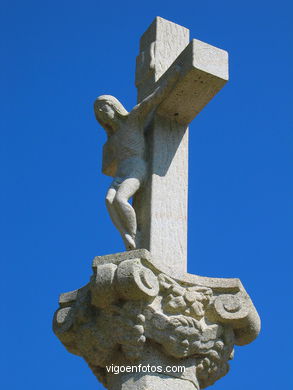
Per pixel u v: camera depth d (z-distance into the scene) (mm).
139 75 13578
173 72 12234
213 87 12227
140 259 11125
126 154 12531
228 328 11555
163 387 11023
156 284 11125
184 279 11383
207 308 11477
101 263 11281
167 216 12055
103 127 13062
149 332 11102
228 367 11789
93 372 11688
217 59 12133
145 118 12656
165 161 12391
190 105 12508
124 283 10953
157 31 13547
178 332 11086
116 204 12008
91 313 11500
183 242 11984
